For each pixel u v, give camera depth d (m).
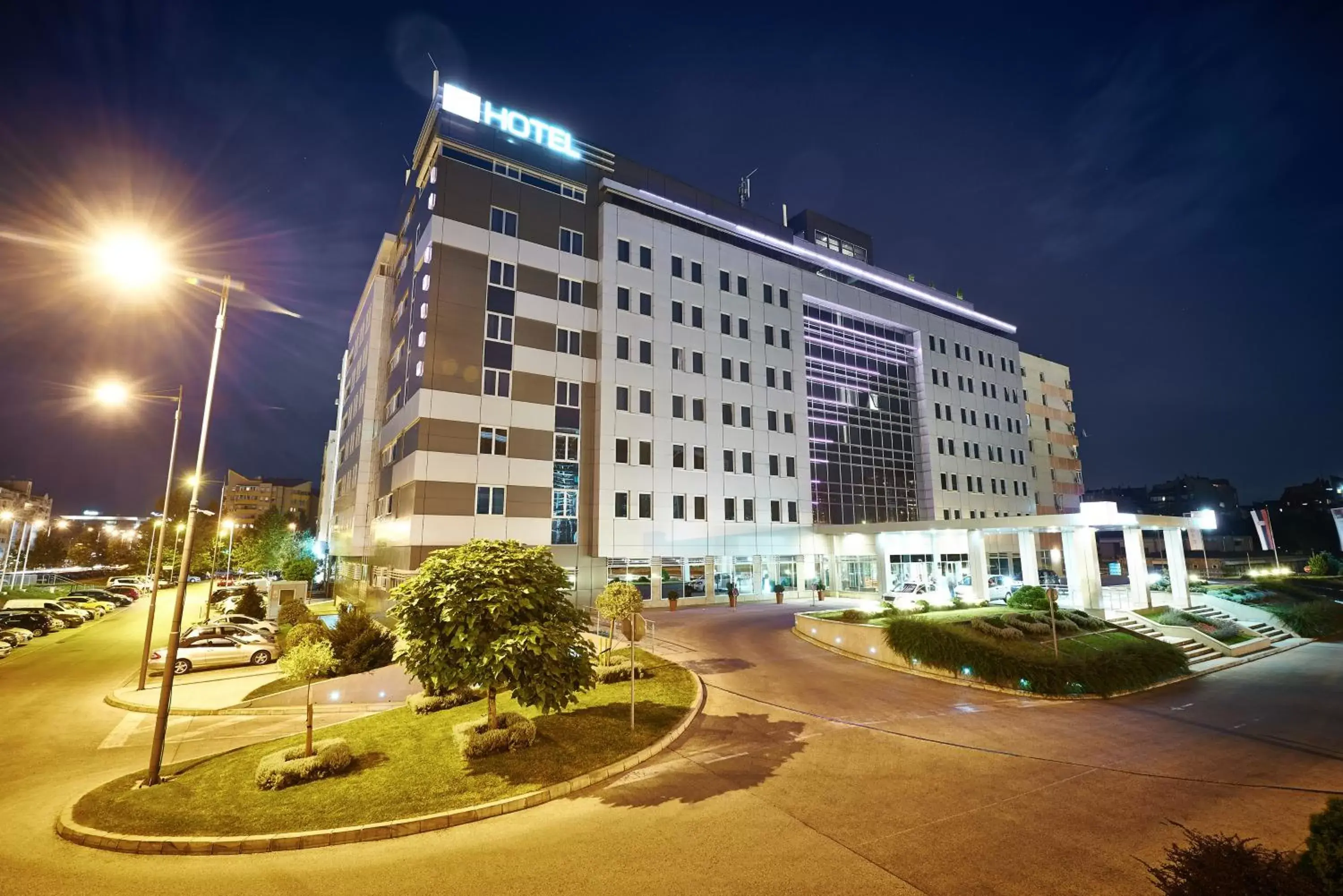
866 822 8.72
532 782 10.01
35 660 24.97
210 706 17.52
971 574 32.56
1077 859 7.62
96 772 12.12
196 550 73.75
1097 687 16.36
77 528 108.50
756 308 42.09
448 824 8.86
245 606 34.00
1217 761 11.41
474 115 33.62
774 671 18.39
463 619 10.93
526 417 32.44
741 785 10.15
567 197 36.00
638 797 9.73
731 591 35.22
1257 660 22.30
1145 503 125.94
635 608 17.98
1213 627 24.83
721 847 8.02
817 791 9.87
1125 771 10.84
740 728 13.20
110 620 38.34
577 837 8.40
